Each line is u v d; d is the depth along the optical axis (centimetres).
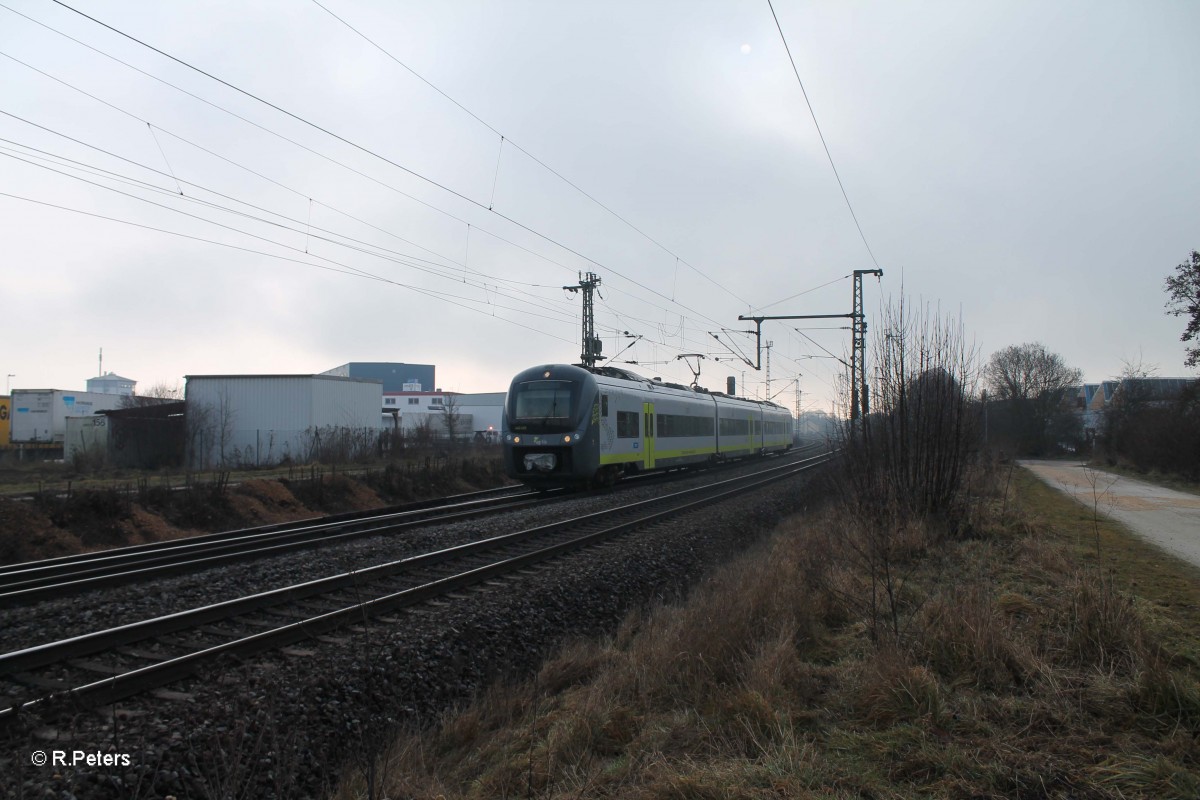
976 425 1209
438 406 8394
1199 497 1788
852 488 1177
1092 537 1064
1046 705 461
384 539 1257
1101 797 360
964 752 413
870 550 816
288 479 2161
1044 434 5003
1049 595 688
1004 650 526
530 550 1159
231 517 1842
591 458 2075
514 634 762
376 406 3888
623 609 926
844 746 441
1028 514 1259
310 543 1266
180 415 3173
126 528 1608
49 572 1139
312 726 521
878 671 507
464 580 906
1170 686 445
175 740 468
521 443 2078
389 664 625
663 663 598
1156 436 2641
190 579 945
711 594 847
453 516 1608
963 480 1234
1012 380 5469
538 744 514
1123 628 536
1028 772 385
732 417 3584
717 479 2634
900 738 439
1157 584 750
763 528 1552
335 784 482
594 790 430
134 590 885
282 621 753
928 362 1155
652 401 2550
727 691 530
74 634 725
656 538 1267
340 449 3144
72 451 3117
